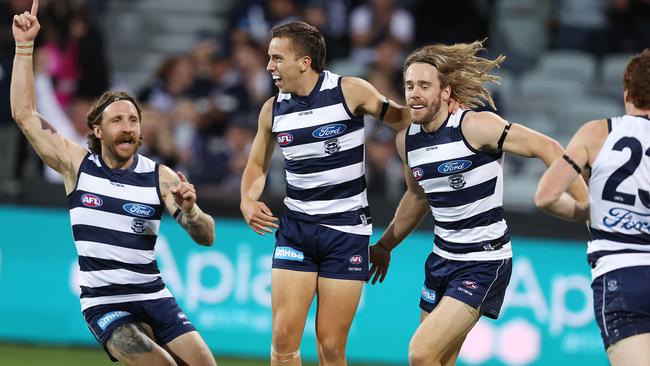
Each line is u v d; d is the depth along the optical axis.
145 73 46.47
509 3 47.00
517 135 19.06
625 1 46.06
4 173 36.19
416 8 44.66
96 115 19.84
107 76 40.59
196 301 31.89
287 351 20.67
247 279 32.09
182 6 48.41
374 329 32.03
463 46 19.88
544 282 32.06
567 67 46.25
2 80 36.44
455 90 19.73
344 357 21.08
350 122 20.42
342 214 20.62
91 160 20.06
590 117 45.00
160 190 20.06
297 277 20.72
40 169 36.75
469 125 19.42
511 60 46.25
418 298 32.12
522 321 31.89
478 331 31.78
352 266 20.67
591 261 17.48
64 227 32.31
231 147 38.09
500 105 43.91
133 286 20.02
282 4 43.19
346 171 20.55
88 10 41.62
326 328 20.80
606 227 17.16
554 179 17.12
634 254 17.00
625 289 16.88
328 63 43.41
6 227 32.19
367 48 43.25
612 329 16.98
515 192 40.38
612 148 17.00
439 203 20.05
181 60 40.41
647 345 16.67
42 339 32.25
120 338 19.33
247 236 32.16
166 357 19.20
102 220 19.80
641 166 16.88
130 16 48.03
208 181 37.62
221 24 48.16
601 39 46.53
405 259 32.19
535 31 46.94
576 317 32.09
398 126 20.73
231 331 31.98
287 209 21.12
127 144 19.83
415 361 19.25
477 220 19.80
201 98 39.72
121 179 19.94
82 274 20.20
